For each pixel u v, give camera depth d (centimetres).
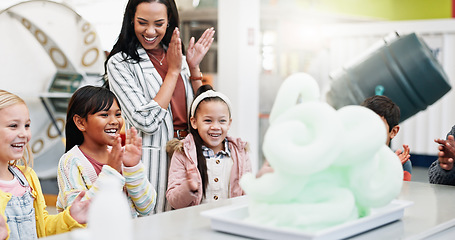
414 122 550
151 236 113
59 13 388
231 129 403
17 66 377
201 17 456
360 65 446
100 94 193
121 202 88
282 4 518
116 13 434
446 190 171
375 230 121
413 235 117
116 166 171
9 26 372
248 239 111
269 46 505
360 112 117
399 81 436
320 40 549
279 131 109
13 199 162
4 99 163
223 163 212
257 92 415
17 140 163
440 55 527
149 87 222
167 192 201
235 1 394
